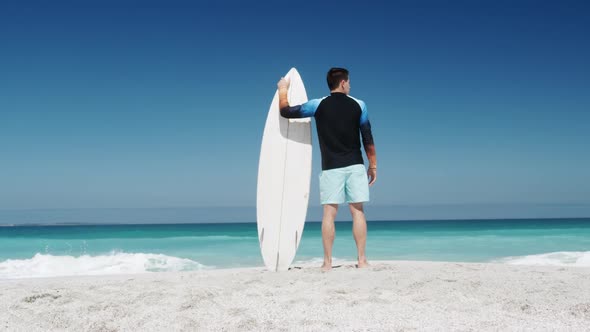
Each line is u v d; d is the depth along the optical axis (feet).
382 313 8.10
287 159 15.69
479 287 10.30
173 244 46.03
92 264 27.27
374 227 98.27
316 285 10.98
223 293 9.99
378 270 12.68
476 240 49.01
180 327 7.38
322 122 13.84
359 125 14.02
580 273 12.80
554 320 7.57
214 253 36.83
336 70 14.15
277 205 15.42
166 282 12.07
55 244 46.62
